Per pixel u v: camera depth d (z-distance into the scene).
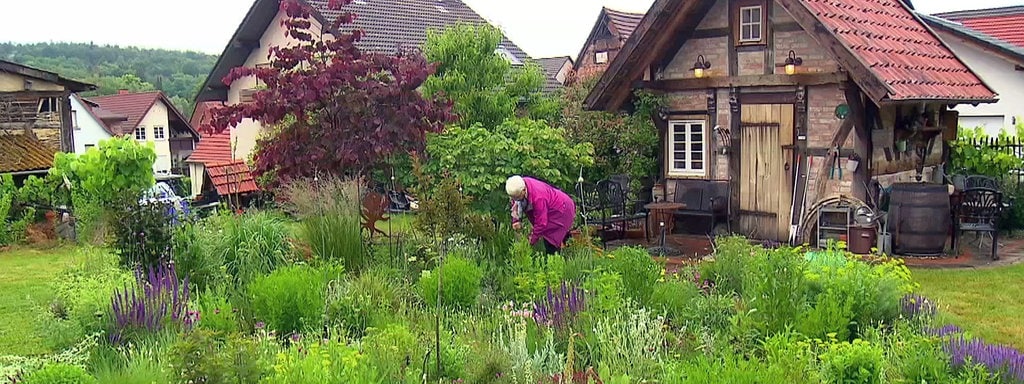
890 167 13.30
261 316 7.72
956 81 13.12
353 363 5.80
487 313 8.02
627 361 6.32
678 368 6.05
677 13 13.60
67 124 24.28
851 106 12.35
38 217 17.58
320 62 12.85
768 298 7.25
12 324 9.05
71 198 17.38
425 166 12.48
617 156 16.14
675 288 8.33
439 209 8.84
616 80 14.48
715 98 14.15
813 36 12.05
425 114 12.82
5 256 15.32
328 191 10.36
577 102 18.53
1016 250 12.95
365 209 10.34
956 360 6.22
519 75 18.66
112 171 16.61
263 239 9.77
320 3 24.17
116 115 51.28
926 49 13.72
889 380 6.06
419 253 9.52
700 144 14.52
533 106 19.12
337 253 9.54
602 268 8.70
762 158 13.75
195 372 4.84
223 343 6.44
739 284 8.81
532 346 6.89
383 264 9.46
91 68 72.31
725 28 13.88
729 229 14.16
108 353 6.88
